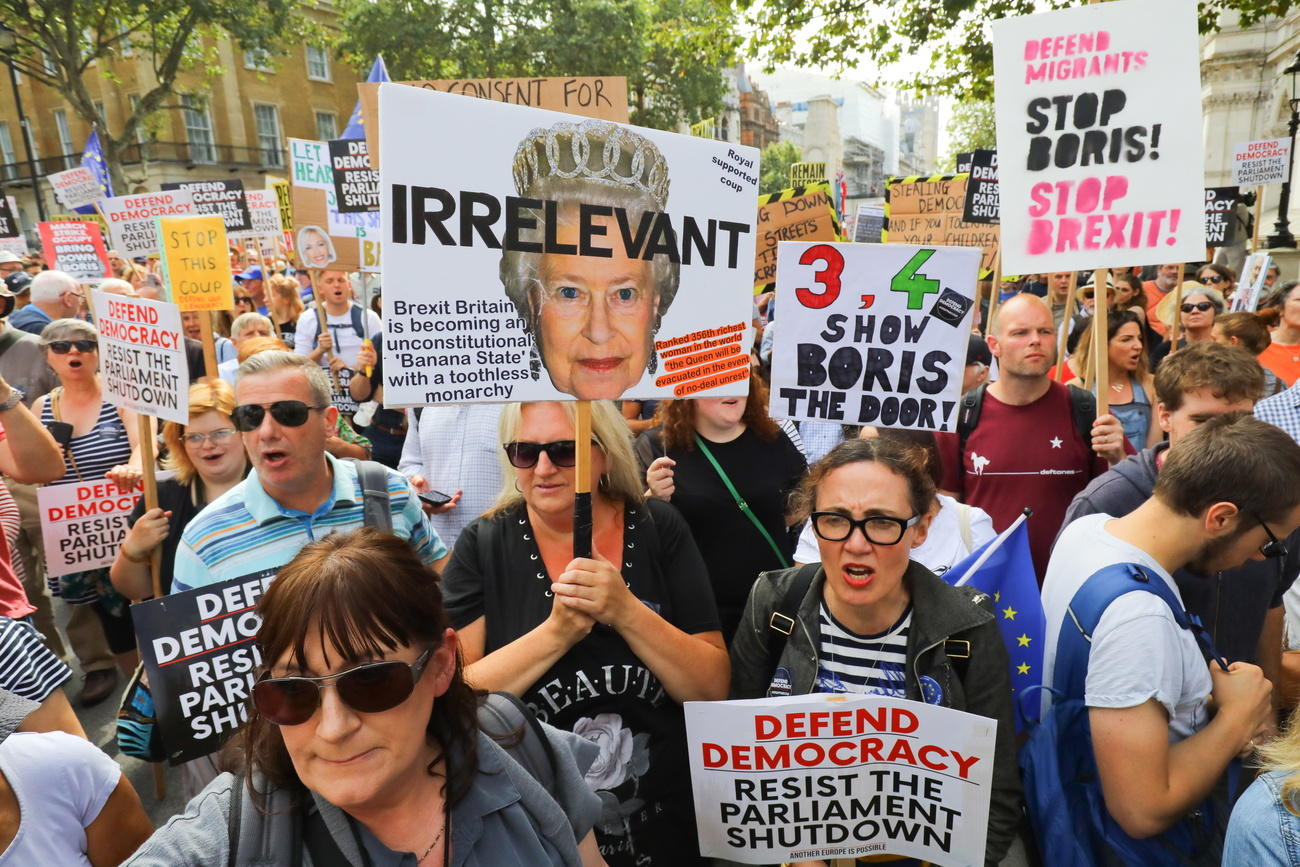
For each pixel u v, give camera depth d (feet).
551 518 6.93
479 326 5.79
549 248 5.89
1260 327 15.01
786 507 10.53
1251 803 3.89
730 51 44.57
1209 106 63.98
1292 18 56.29
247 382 7.77
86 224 31.68
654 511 7.28
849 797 5.80
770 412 9.26
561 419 6.69
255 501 8.07
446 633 4.20
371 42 91.61
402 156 5.46
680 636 6.43
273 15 85.25
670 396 6.34
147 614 7.13
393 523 8.62
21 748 4.91
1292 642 8.39
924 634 6.04
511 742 4.67
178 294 12.37
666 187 6.14
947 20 37.60
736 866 7.23
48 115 114.32
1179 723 5.87
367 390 17.72
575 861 4.57
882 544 5.78
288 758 4.06
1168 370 8.98
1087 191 9.38
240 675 7.47
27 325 20.07
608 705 6.48
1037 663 6.95
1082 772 6.09
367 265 19.76
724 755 5.79
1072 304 17.58
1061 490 11.17
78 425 13.33
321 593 3.79
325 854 3.94
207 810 3.94
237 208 24.44
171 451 10.12
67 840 4.97
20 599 8.16
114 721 13.10
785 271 8.93
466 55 93.15
